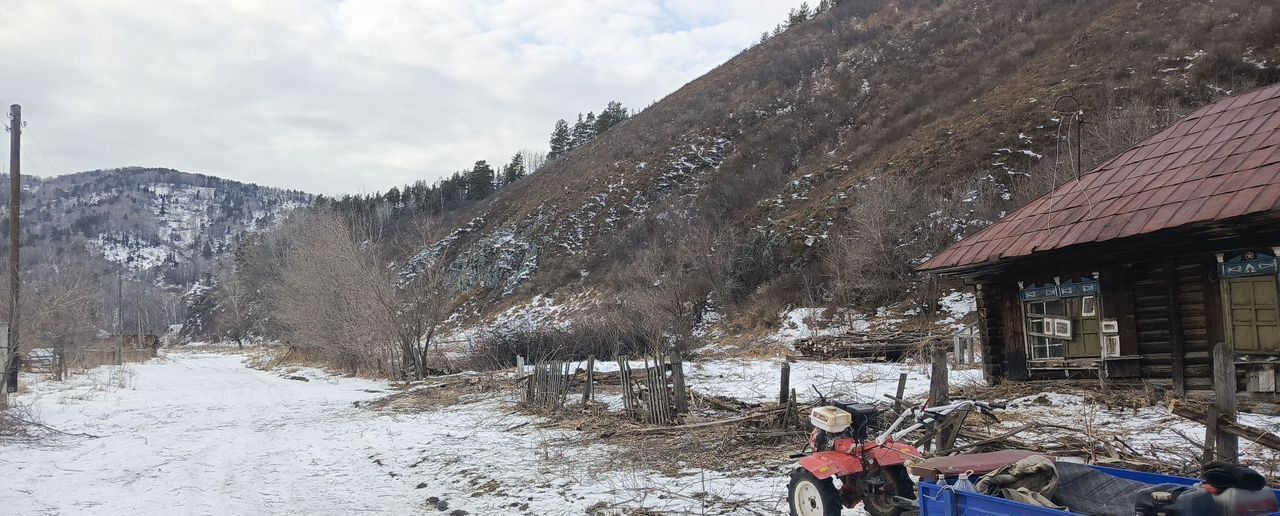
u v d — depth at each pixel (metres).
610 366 24.22
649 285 40.62
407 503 8.62
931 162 38.66
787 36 97.56
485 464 10.52
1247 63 34.88
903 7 82.81
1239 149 12.34
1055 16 56.91
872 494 6.43
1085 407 11.82
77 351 32.91
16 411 15.73
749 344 30.98
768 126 66.81
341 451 12.32
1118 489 5.36
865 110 59.72
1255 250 11.31
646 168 69.06
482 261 66.81
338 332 31.42
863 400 13.64
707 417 12.64
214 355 62.78
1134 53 40.62
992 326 15.56
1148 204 12.30
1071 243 12.63
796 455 7.58
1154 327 12.77
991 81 48.88
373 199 127.62
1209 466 4.74
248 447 13.10
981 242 14.83
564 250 60.94
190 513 8.44
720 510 7.39
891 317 29.09
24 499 9.34
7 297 23.22
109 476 10.77
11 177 24.14
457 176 122.50
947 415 6.59
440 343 37.53
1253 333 11.45
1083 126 32.59
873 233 31.45
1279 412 10.84
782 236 38.59
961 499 5.36
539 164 131.75
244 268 60.31
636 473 9.27
